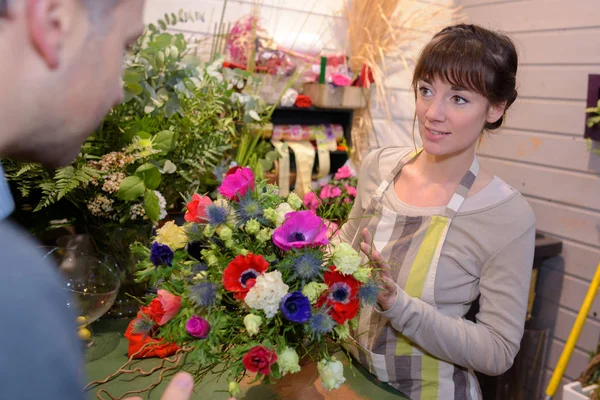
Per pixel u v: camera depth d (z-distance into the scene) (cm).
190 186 158
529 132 253
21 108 48
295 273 90
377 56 248
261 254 97
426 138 121
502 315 118
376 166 142
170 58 159
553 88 241
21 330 38
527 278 119
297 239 92
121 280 149
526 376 247
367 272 92
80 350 45
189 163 152
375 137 258
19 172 128
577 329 190
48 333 40
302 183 225
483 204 122
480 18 272
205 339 88
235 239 98
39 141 52
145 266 102
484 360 116
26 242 44
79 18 49
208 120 160
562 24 235
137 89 142
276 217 98
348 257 90
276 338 88
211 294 89
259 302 84
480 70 113
